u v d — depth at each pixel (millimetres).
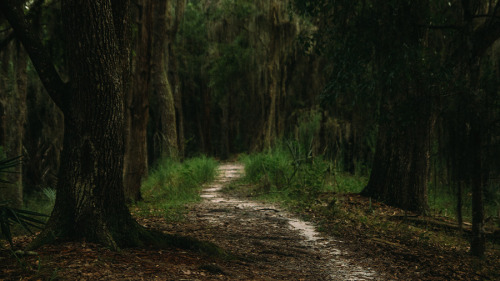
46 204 13906
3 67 17031
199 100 42281
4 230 4273
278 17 28406
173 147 25562
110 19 5609
